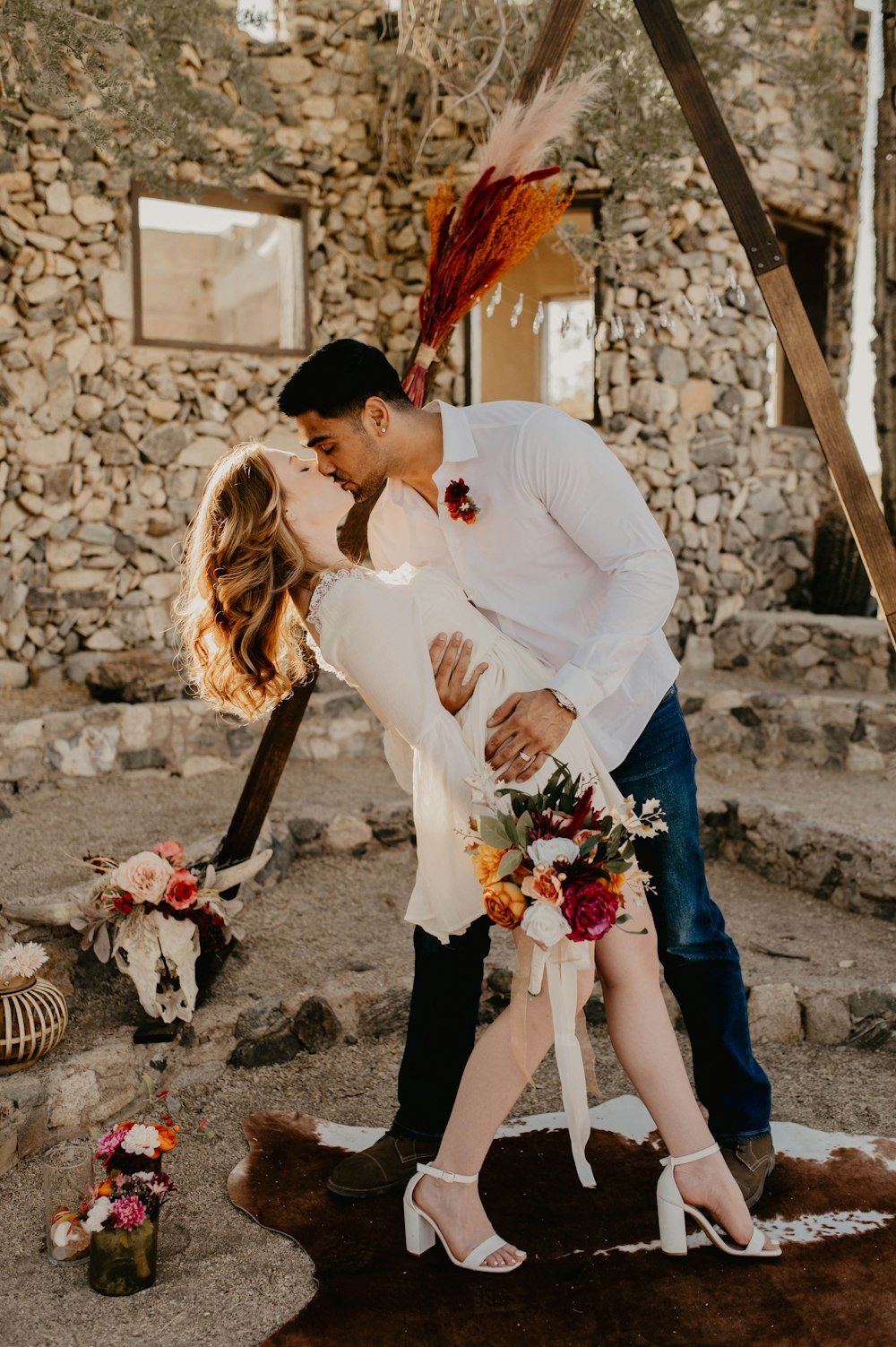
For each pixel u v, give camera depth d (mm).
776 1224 2285
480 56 6141
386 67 6547
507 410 2160
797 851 4160
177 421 6176
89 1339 1960
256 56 6305
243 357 6328
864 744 5281
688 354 6672
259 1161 2539
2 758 4633
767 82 6652
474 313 6766
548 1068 3053
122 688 5336
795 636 6348
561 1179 2475
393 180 6691
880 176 4188
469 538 2221
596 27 5754
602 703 2189
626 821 1954
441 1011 2383
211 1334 1972
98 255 5898
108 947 2955
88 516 5969
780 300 2648
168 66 5582
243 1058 2967
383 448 2154
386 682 2039
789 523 7160
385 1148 2432
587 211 6676
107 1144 2135
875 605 7023
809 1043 3141
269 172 6371
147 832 4137
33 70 4766
